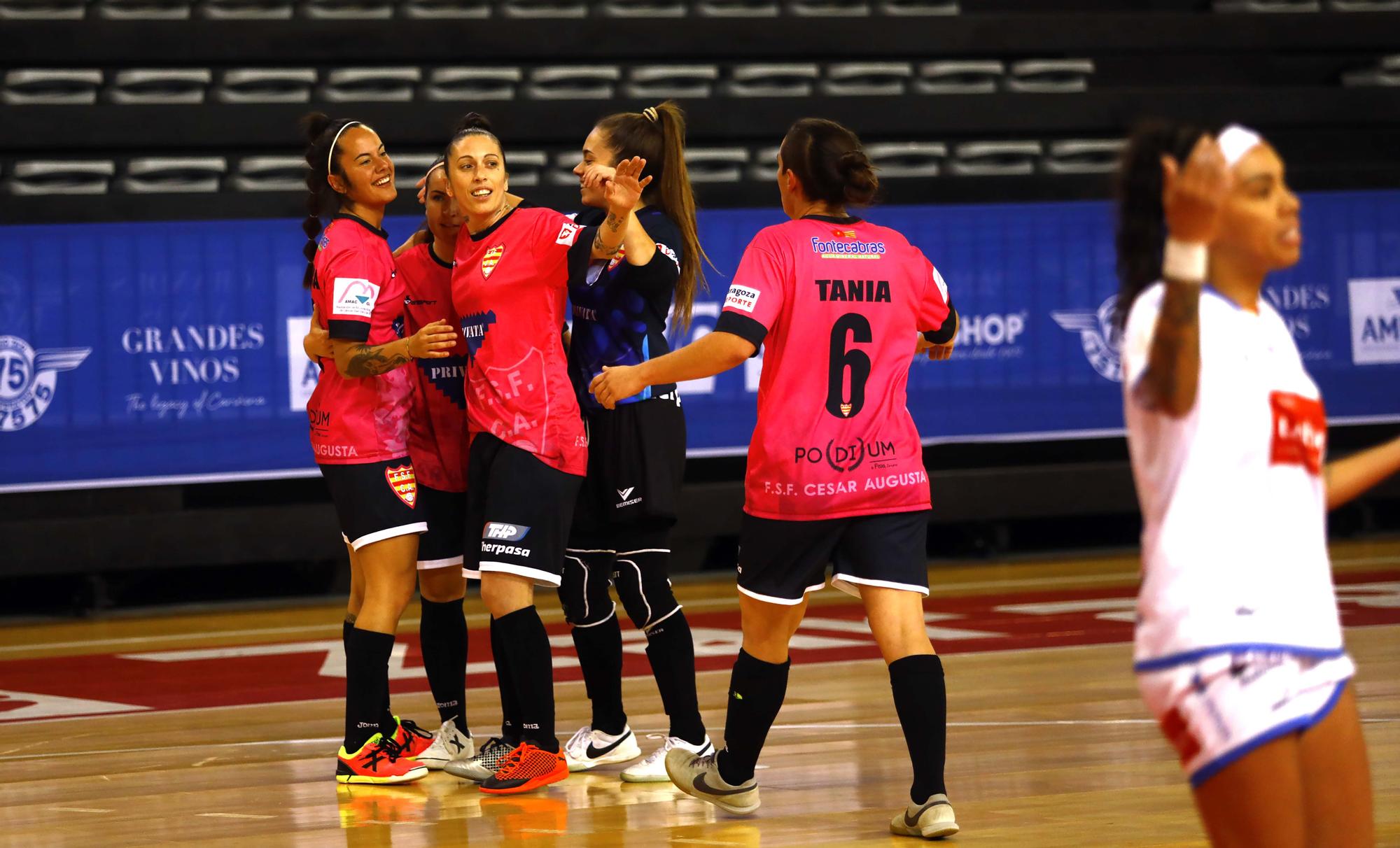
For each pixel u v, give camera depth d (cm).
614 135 1384
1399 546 3478
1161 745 1475
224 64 3672
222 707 1925
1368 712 1598
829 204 1162
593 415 1391
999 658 2106
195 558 3070
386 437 1379
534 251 1290
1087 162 3822
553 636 2497
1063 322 3353
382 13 3812
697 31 3925
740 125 3706
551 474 1302
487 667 2200
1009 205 3319
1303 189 3566
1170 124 689
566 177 3606
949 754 1462
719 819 1215
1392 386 3481
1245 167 666
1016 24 4094
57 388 2886
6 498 3033
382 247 1380
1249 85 4300
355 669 1389
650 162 1391
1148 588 662
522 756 1320
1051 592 2919
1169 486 655
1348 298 3462
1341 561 3222
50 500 3058
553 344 1316
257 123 3503
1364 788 677
